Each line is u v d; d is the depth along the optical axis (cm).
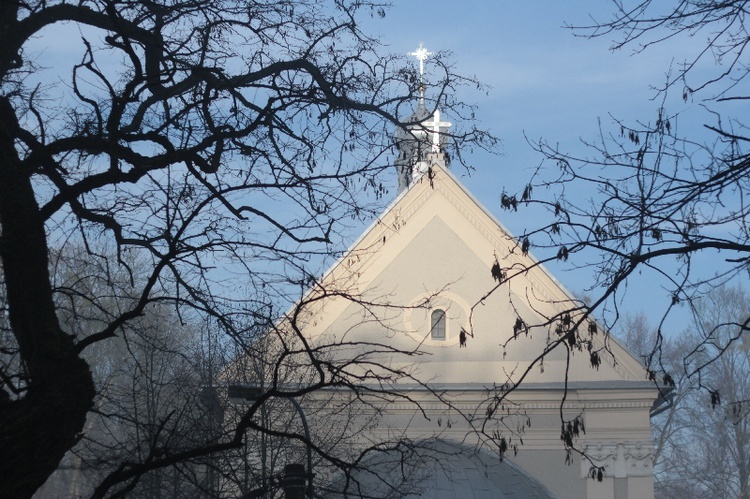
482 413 3216
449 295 3353
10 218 1004
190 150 1096
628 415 3219
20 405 941
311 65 1240
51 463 946
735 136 964
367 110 1242
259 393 1923
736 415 1198
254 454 2473
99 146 1066
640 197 992
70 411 958
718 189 970
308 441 1072
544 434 3225
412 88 1265
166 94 1191
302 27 1238
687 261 980
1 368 991
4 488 914
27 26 1123
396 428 3145
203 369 2217
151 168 1098
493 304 3344
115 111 1066
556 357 3284
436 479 3102
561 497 3188
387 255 3381
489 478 3148
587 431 3219
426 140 1265
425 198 3416
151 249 1120
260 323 1174
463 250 3397
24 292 1005
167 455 1034
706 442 6106
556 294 3303
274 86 1175
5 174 1006
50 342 992
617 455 3200
